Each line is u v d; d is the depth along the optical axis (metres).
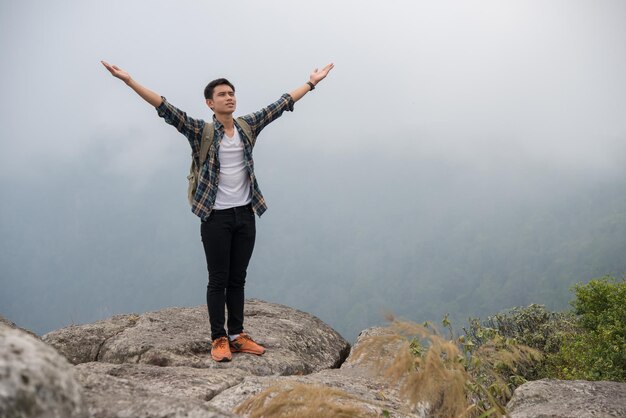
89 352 4.58
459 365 1.92
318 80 4.52
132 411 1.46
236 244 4.18
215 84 4.03
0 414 0.98
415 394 1.82
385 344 1.89
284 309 6.12
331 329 5.83
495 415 2.26
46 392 1.10
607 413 2.59
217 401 2.79
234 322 4.34
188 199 4.09
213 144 3.99
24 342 1.19
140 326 4.91
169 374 3.17
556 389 2.94
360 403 2.67
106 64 3.76
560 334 4.80
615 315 4.33
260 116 4.23
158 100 3.88
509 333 5.36
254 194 4.12
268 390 2.05
